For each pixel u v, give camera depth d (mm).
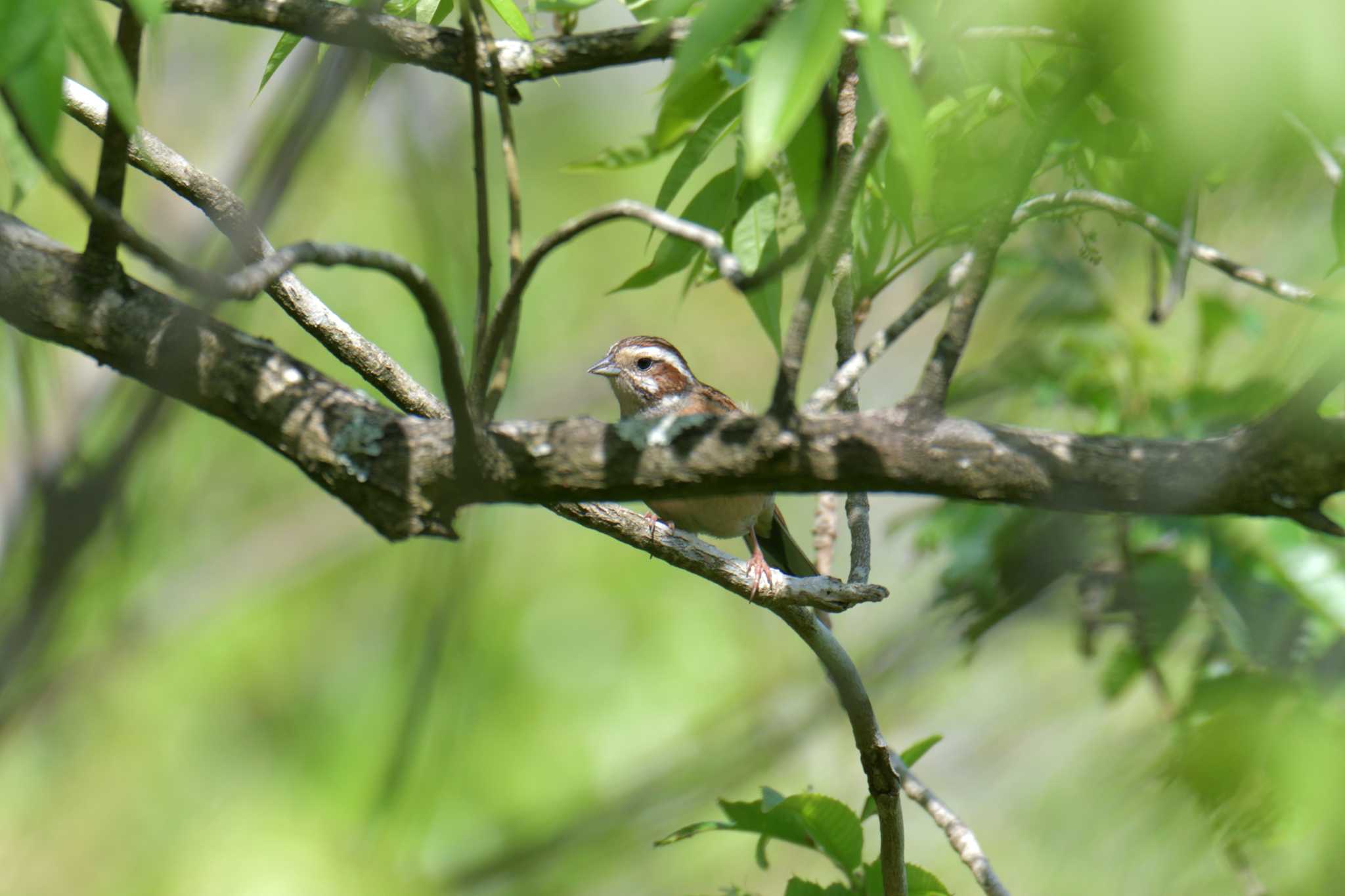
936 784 11797
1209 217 7770
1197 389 9539
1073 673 10805
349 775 17797
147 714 18047
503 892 15609
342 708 18500
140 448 9633
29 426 9570
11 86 3602
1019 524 8922
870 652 14156
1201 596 8000
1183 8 2543
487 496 4789
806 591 6406
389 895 15922
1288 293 6359
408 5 8008
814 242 4531
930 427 4539
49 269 4922
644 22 6891
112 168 4793
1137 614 8102
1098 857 4852
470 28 5359
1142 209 7195
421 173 13141
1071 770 5164
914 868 6887
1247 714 4746
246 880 16656
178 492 17141
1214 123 2531
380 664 18797
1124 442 4484
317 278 17172
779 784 15062
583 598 18688
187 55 16922
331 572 19547
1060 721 9617
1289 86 2508
